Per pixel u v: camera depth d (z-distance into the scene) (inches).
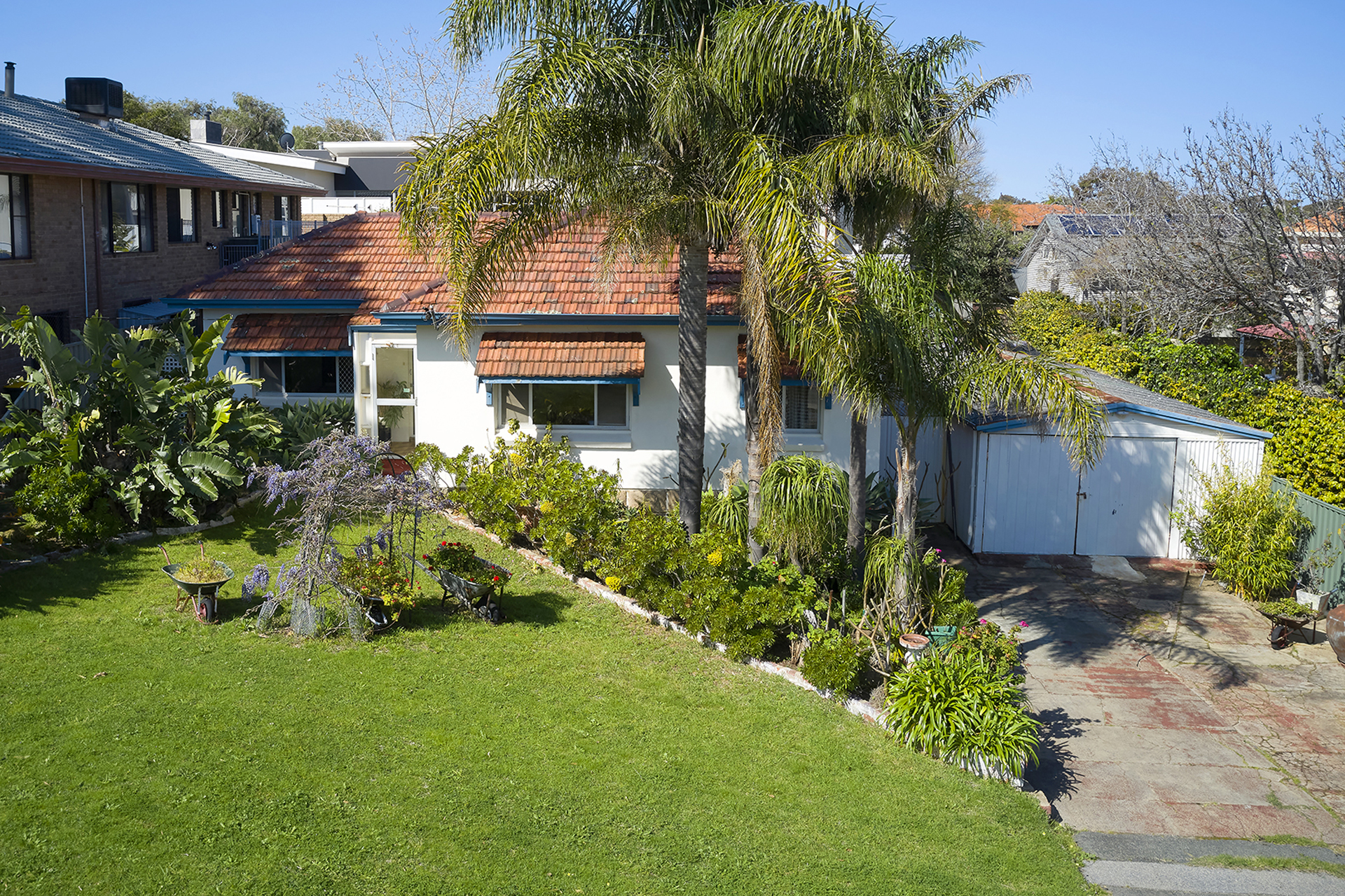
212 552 550.6
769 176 484.1
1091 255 1337.4
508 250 567.5
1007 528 722.8
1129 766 438.3
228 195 1235.2
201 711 378.6
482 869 302.8
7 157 762.2
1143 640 576.7
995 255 1032.8
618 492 711.7
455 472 671.1
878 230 540.7
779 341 526.0
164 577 510.9
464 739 383.2
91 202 943.0
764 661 489.7
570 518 577.3
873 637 481.4
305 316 771.4
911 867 335.0
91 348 564.1
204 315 774.5
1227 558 642.2
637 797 357.1
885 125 511.2
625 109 530.6
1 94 1042.1
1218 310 1088.2
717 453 706.8
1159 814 401.7
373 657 448.5
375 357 728.3
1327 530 623.2
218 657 430.3
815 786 382.0
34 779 320.8
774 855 331.6
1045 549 725.3
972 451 721.0
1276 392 759.7
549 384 700.7
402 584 480.4
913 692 430.3
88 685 390.3
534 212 565.6
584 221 588.7
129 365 552.7
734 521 605.0
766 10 496.1
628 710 426.3
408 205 537.0
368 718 389.7
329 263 802.8
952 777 399.9
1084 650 561.0
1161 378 970.1
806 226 466.3
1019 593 649.0
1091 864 363.9
